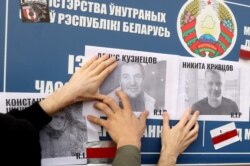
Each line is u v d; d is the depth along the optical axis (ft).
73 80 2.69
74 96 2.65
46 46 2.71
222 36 3.35
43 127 2.70
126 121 2.79
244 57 3.44
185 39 3.20
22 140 2.11
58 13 2.75
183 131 3.09
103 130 2.90
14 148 2.07
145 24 3.05
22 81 2.65
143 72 3.03
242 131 3.44
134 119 2.85
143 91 3.03
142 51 3.03
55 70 2.74
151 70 3.06
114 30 2.93
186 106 3.19
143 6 3.04
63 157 2.78
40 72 2.70
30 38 2.67
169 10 3.14
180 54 3.18
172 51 3.15
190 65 3.22
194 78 3.23
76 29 2.80
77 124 2.82
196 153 3.24
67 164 2.79
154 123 3.08
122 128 2.75
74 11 2.80
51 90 2.73
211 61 3.31
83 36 2.82
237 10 3.43
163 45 3.11
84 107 2.84
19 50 2.64
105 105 2.82
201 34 3.26
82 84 2.68
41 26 2.70
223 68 3.36
